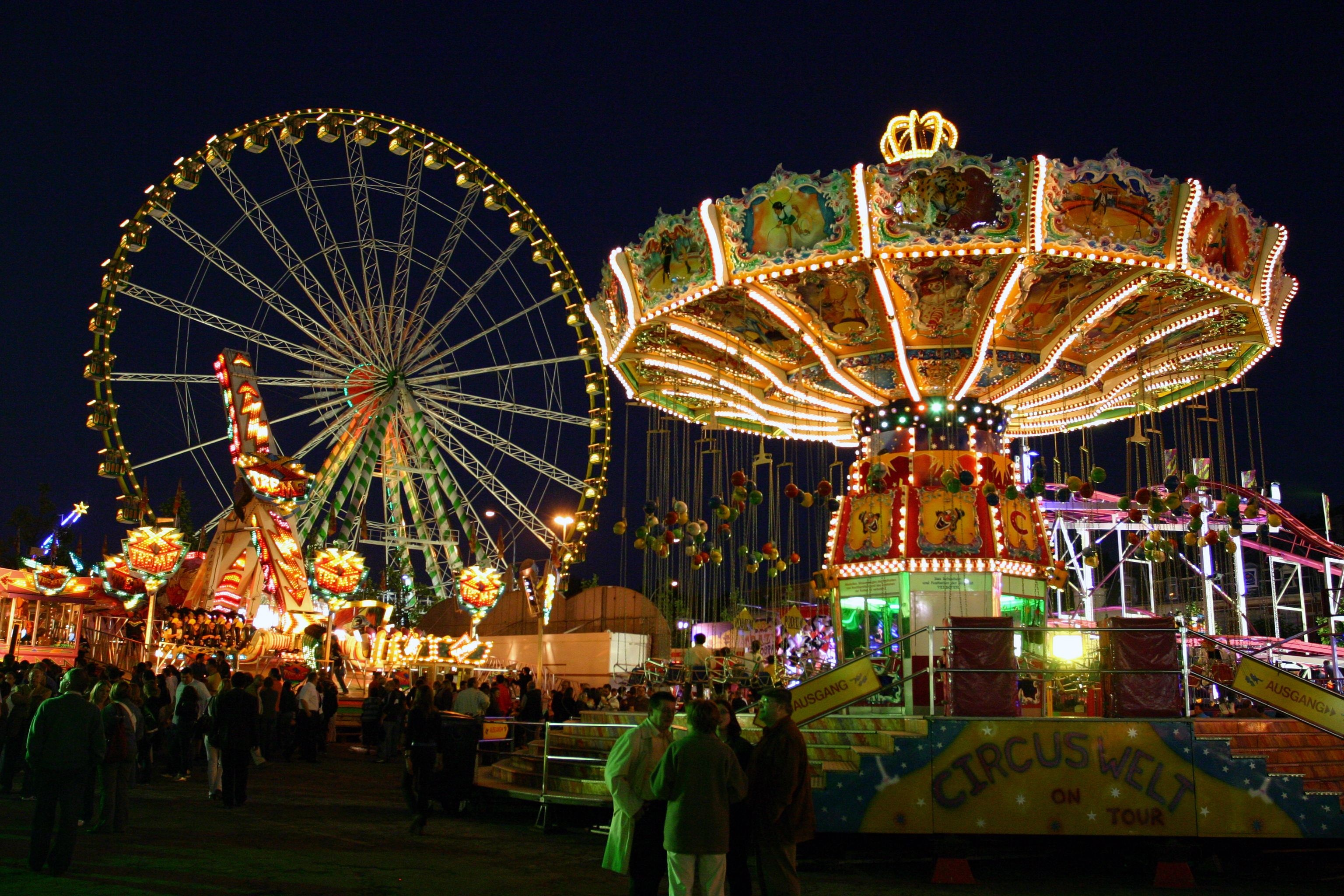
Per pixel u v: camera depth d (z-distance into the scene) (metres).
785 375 19.94
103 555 31.89
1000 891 10.76
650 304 17.16
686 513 19.36
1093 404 21.50
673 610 36.19
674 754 7.70
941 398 19.02
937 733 11.78
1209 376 21.05
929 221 14.96
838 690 12.20
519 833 13.10
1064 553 43.47
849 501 19.56
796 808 8.32
